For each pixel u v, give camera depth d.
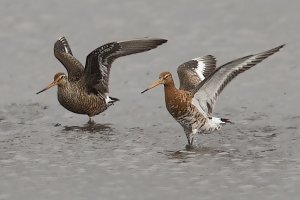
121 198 13.76
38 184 14.49
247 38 24.06
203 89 16.44
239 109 19.17
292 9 25.50
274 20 24.94
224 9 25.86
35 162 15.68
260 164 15.28
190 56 23.11
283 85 20.73
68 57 20.06
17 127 18.27
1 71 22.69
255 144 16.55
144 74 22.06
